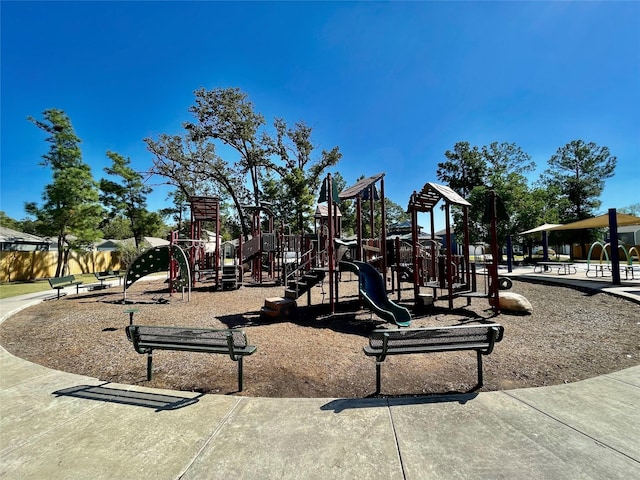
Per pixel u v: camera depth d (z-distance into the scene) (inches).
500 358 168.4
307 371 155.3
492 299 290.2
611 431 97.7
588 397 121.4
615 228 424.8
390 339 129.1
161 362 171.0
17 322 287.6
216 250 510.6
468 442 92.6
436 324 245.6
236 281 510.9
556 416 107.3
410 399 122.0
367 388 135.4
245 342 137.3
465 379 142.3
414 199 322.7
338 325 248.4
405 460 84.7
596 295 357.7
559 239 1272.1
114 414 113.7
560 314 275.0
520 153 1397.6
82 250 876.6
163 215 1568.7
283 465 83.6
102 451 91.4
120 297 430.3
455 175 1513.3
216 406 119.0
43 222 788.6
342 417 108.7
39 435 100.6
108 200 1189.7
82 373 159.3
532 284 481.4
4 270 791.1
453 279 369.1
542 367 155.8
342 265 298.2
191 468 83.0
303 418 108.4
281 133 1227.9
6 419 111.1
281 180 1269.7
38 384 143.5
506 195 1085.8
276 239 685.9
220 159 1168.2
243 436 98.0
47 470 83.4
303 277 323.3
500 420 105.0
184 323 263.0
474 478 77.4
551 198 1342.3
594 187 1489.9
